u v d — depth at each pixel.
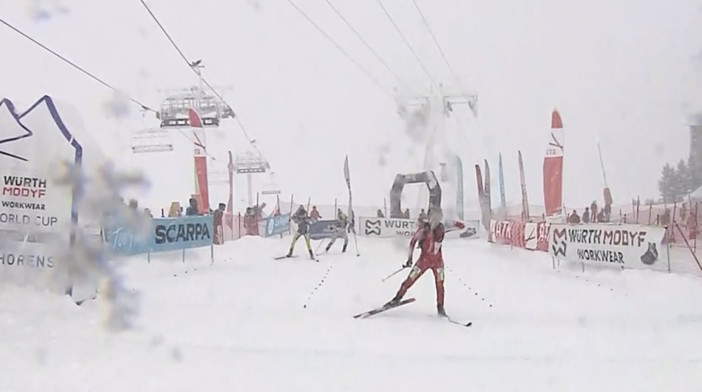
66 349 23.03
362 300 38.91
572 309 35.72
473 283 48.75
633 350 25.25
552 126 79.19
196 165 85.94
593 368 22.19
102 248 40.06
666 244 50.22
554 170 78.88
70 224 31.50
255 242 93.19
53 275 31.22
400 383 20.14
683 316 33.34
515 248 85.88
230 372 20.94
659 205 115.94
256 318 31.03
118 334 25.94
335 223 84.00
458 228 35.03
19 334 24.61
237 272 54.34
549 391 19.61
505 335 28.02
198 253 68.56
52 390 18.58
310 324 29.84
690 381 20.73
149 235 53.41
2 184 31.41
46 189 31.42
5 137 31.28
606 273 54.19
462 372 21.48
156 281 45.31
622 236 51.84
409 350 24.69
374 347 25.16
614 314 34.16
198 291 40.62
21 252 31.25
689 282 45.44
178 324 28.67
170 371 20.86
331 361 22.66
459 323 31.03
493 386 20.00
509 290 44.47
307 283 47.22
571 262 60.56
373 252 84.06
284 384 19.78
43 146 31.50
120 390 18.80
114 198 40.62
